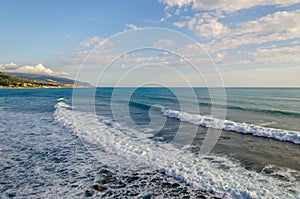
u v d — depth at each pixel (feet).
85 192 14.39
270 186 15.02
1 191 14.40
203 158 20.63
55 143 25.72
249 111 55.57
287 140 28.32
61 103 70.95
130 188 15.01
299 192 14.14
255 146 25.63
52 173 17.34
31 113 51.75
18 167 18.49
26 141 26.66
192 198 13.76
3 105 70.64
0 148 23.85
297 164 19.54
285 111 54.24
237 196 13.71
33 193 14.19
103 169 18.08
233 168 18.33
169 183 15.70
